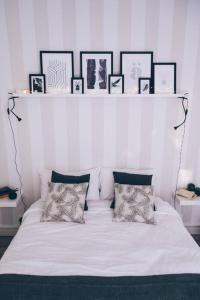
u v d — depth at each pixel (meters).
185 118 2.90
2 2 2.60
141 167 3.05
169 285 1.57
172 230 2.29
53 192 2.47
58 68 2.74
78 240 2.13
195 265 1.83
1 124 2.88
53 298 1.49
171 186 3.11
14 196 2.79
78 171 2.93
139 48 2.75
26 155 2.99
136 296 1.50
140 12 2.65
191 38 2.72
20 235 2.20
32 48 2.72
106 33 2.70
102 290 1.54
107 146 2.99
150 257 1.92
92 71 2.76
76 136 2.95
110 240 2.13
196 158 3.03
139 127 2.94
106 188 2.87
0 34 2.67
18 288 1.54
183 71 2.80
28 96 2.74
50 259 1.88
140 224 2.37
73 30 2.69
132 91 2.80
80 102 2.85
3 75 2.76
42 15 2.64
